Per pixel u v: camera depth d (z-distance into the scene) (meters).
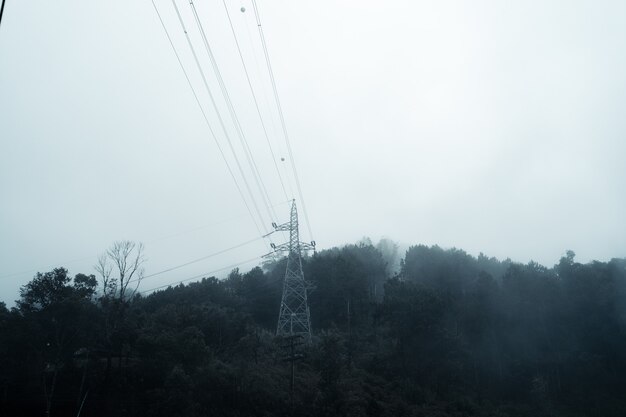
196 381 47.22
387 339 76.31
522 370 72.38
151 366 50.09
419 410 55.25
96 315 51.06
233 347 58.38
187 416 43.41
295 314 68.88
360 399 52.59
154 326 55.69
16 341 45.69
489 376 72.75
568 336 79.12
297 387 52.78
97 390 47.94
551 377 72.50
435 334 68.06
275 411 47.62
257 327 73.38
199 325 60.34
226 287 92.50
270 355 61.06
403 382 62.84
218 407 46.22
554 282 87.12
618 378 73.06
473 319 77.00
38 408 45.25
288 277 73.56
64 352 48.50
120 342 52.38
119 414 44.72
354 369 63.12
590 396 69.56
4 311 51.53
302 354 55.22
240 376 49.16
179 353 50.59
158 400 45.38
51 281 50.91
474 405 61.09
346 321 84.50
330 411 48.78
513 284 83.94
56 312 47.75
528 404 67.00
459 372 69.25
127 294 77.00
